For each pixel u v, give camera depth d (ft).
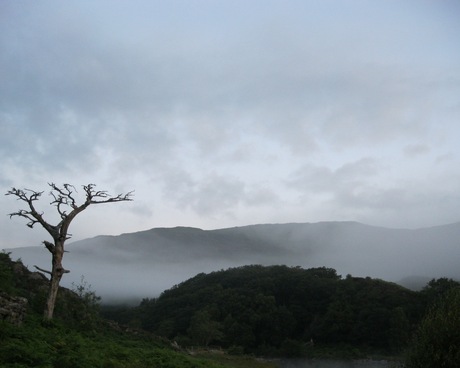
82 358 60.70
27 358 53.31
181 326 349.61
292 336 342.85
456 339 61.98
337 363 259.80
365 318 314.14
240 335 329.52
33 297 110.93
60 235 98.99
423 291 320.70
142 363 74.64
